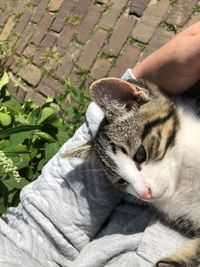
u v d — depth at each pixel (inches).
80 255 9.5
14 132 15.0
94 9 20.8
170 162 10.0
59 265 10.0
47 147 15.2
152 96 10.4
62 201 10.2
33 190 10.6
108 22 19.8
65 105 19.1
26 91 21.5
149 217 9.9
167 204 9.9
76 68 20.1
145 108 10.5
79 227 10.1
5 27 24.6
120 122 10.7
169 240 9.3
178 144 9.9
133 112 10.6
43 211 10.2
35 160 15.5
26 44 22.9
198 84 10.1
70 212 10.2
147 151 10.3
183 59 9.1
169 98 10.4
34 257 9.8
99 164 10.6
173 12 17.8
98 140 10.9
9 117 15.9
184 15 17.5
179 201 9.9
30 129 15.1
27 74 22.0
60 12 22.2
